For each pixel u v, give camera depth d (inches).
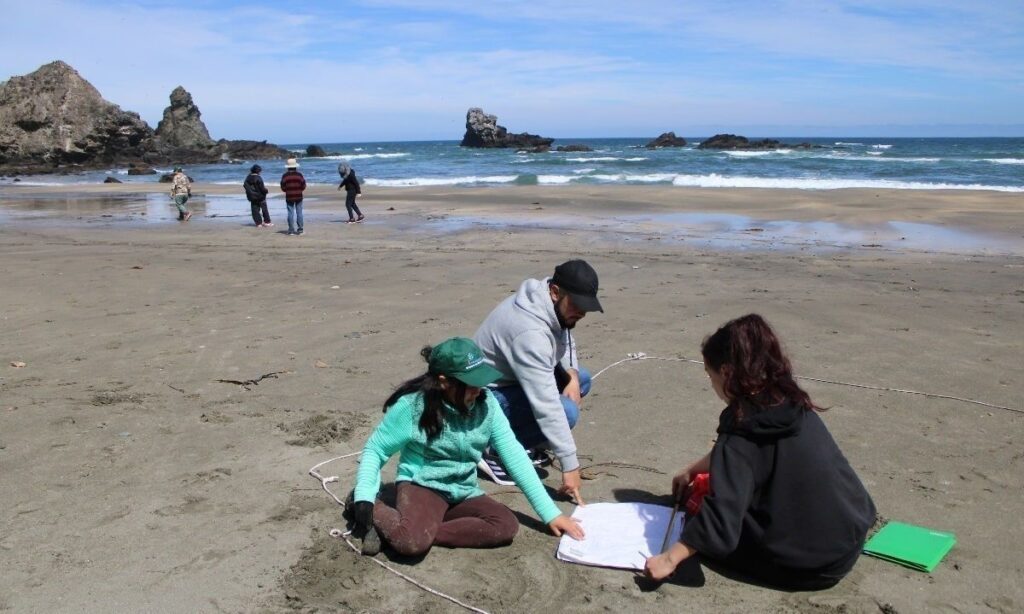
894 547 145.9
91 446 193.9
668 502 168.2
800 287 386.9
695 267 446.3
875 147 3193.9
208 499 167.2
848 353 272.5
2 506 163.0
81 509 162.1
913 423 209.9
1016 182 1133.1
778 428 127.3
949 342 286.0
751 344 129.3
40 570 139.3
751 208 781.9
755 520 132.6
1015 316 324.2
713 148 3147.1
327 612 128.5
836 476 129.7
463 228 655.1
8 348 281.9
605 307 344.8
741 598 133.4
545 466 188.5
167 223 731.4
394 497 169.2
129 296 370.9
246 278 418.3
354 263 466.9
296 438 199.9
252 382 243.9
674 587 136.7
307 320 322.7
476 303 351.3
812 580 132.5
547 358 165.2
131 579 136.8
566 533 151.3
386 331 304.0
